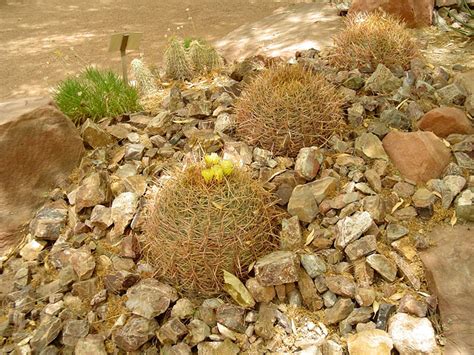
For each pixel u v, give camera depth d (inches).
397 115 51.4
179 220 36.5
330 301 37.7
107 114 60.0
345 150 48.7
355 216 41.1
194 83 69.9
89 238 45.8
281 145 47.3
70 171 53.2
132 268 42.2
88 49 102.3
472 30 70.1
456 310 35.6
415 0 74.5
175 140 54.6
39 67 94.0
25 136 49.9
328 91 48.2
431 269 38.0
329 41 74.2
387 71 56.6
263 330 36.4
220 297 38.6
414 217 42.4
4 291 43.6
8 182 49.1
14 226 48.4
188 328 36.9
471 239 39.7
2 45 108.5
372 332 35.0
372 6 75.9
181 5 136.3
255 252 38.7
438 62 64.2
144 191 47.8
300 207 42.9
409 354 33.8
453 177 44.4
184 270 37.4
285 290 38.5
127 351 37.0
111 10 134.7
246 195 37.5
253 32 85.7
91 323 39.0
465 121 50.3
